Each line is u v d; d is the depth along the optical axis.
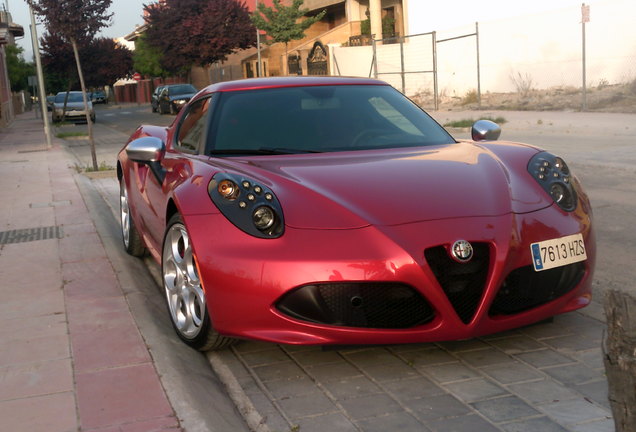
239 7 36.94
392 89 4.58
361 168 3.44
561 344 3.33
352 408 2.79
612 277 4.45
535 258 3.06
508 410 2.70
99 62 34.56
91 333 3.52
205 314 3.25
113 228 6.51
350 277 2.87
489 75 24.31
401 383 2.99
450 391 2.89
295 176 3.35
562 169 3.52
